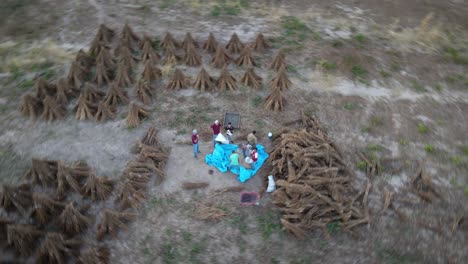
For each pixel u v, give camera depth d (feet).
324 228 49.37
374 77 75.72
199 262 46.68
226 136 61.26
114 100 66.59
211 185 55.06
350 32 88.63
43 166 53.16
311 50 81.97
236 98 69.62
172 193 53.83
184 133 62.90
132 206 51.70
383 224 50.96
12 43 81.97
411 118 67.05
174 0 98.48
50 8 94.12
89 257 44.50
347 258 47.37
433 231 50.47
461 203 53.83
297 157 53.57
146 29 86.84
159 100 68.64
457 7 100.17
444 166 58.75
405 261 47.19
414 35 88.33
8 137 61.31
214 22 90.27
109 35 82.89
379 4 100.42
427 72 77.71
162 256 47.14
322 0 101.30
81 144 60.75
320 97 70.44
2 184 54.08
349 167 57.82
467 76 77.15
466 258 47.78
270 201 53.26
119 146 60.59
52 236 44.73
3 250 46.78
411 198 54.19
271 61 78.07
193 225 50.31
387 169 57.93
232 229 50.01
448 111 68.95
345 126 64.85
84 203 52.34
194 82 71.15
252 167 56.65
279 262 46.83
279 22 91.09
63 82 67.15
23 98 63.87
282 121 65.51
